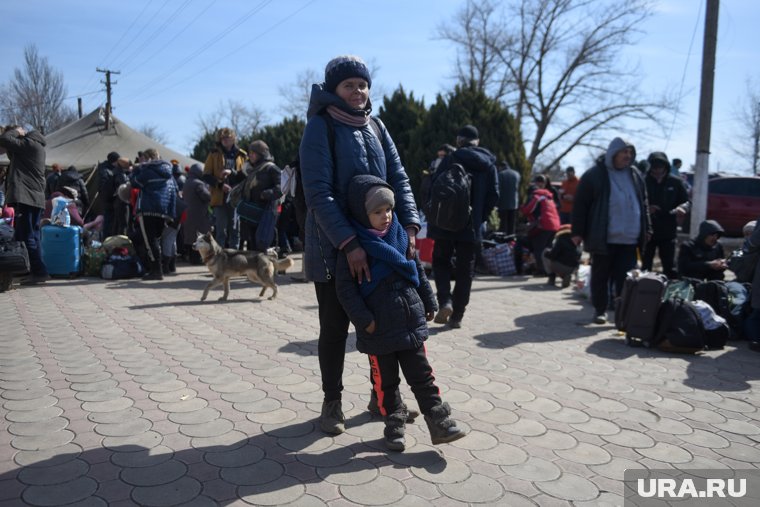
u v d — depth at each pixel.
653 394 3.80
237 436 2.98
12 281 7.13
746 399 3.73
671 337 4.73
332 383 3.04
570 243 8.00
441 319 5.59
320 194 2.75
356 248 2.70
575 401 3.63
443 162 5.57
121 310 5.98
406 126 16.77
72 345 4.59
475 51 33.16
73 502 2.33
